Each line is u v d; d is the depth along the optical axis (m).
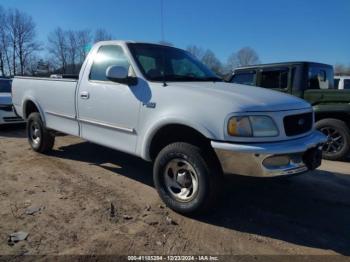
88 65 5.00
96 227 3.53
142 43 4.76
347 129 6.29
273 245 3.29
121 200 4.23
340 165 6.14
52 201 4.17
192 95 3.67
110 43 4.80
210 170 3.57
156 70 4.42
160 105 3.89
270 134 3.40
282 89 7.17
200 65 5.16
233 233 3.49
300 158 3.54
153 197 4.35
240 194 4.52
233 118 3.36
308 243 3.34
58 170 5.41
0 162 5.86
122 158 6.14
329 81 7.77
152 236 3.38
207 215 3.82
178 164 3.85
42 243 3.20
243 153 3.32
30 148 6.89
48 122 5.93
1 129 9.75
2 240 3.24
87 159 6.05
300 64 6.95
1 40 54.00
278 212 4.01
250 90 3.99
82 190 4.56
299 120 3.69
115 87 4.46
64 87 5.38
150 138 4.00
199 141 3.75
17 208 3.95
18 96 6.71
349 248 3.26
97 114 4.75
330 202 4.34
